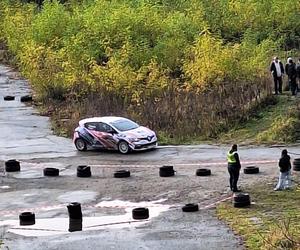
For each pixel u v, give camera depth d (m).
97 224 55.81
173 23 142.38
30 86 154.75
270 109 98.12
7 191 71.12
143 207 58.72
